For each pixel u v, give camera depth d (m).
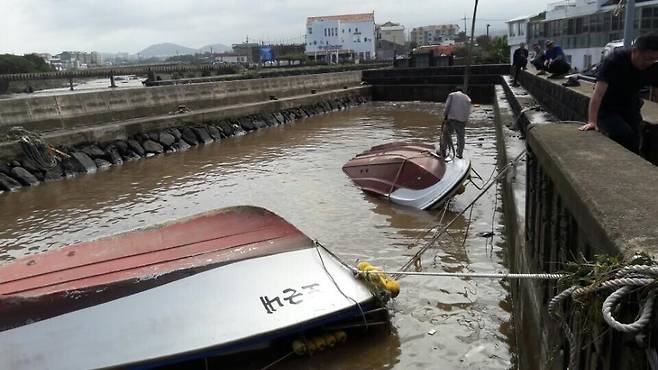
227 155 18.09
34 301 4.99
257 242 6.10
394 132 22.12
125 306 5.20
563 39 36.88
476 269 7.80
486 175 13.48
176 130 20.06
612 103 4.87
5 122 15.88
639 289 1.91
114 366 4.92
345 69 63.97
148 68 64.88
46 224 10.98
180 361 5.11
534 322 4.73
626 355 2.10
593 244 2.52
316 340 5.68
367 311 5.85
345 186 12.84
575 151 3.92
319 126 25.02
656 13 21.11
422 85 35.47
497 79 33.22
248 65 78.38
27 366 4.83
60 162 15.69
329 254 6.38
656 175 3.11
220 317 5.35
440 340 5.95
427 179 10.94
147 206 11.98
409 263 7.77
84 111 18.47
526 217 5.72
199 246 6.02
